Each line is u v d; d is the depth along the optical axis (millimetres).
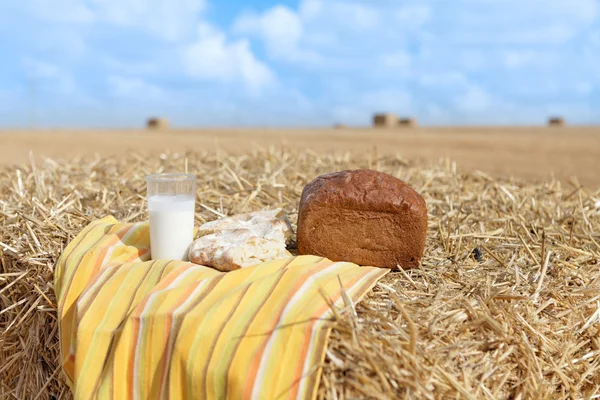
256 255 838
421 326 747
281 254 868
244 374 673
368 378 674
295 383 668
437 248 1014
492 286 867
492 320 751
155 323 725
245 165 1682
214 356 690
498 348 757
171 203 865
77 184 1357
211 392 681
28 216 1021
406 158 1996
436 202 1295
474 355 750
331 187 874
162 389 710
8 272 956
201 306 732
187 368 694
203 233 933
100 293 794
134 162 1801
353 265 837
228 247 838
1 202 1167
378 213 869
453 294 835
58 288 854
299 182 1468
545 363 792
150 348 724
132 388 727
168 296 745
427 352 718
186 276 790
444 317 770
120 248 887
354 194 862
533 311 829
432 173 1625
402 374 689
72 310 814
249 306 727
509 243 1054
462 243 1042
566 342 815
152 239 875
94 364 749
